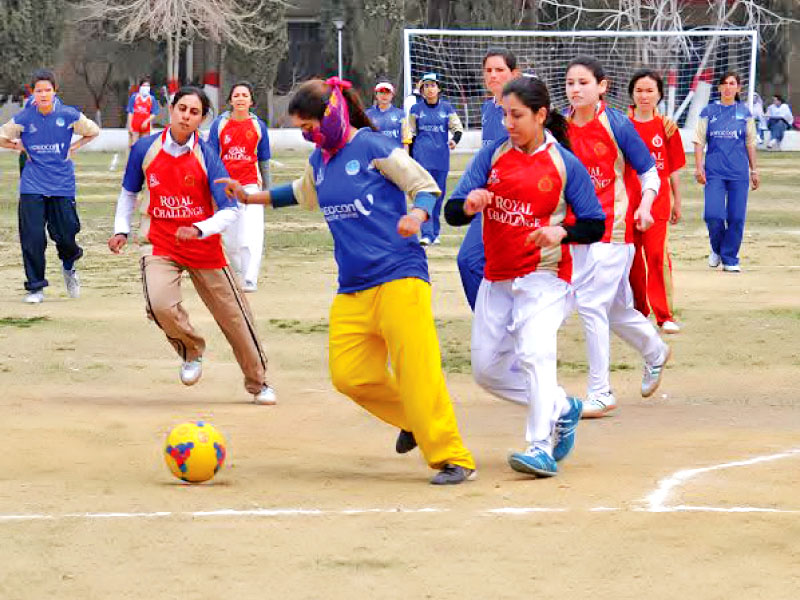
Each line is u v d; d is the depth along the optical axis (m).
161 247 16.06
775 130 87.50
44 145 24.47
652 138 20.38
